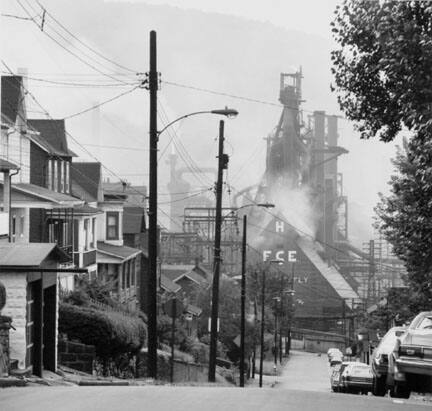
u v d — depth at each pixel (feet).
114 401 79.51
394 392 118.52
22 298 149.28
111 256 368.48
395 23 102.83
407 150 174.81
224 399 83.61
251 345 451.12
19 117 268.21
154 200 171.53
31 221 277.85
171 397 84.53
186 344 360.48
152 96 172.24
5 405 76.28
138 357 238.48
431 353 103.24
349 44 114.93
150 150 171.94
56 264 170.50
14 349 148.36
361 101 119.14
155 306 171.63
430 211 132.16
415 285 201.36
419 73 101.71
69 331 206.08
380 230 202.69
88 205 349.00
